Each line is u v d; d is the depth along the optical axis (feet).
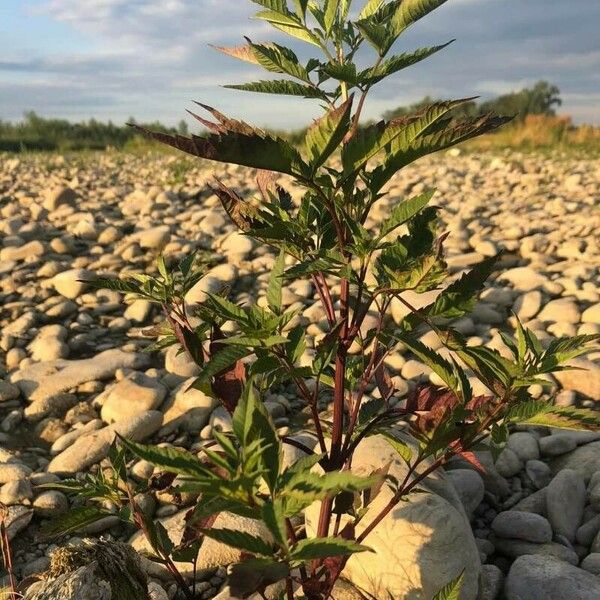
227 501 1.51
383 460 2.91
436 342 4.59
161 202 8.68
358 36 1.71
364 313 1.85
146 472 3.33
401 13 1.57
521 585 2.61
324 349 1.77
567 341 1.74
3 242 6.73
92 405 4.09
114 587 2.15
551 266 6.18
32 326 5.15
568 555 2.86
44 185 10.48
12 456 3.51
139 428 3.68
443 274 1.61
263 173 2.19
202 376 1.62
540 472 3.43
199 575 2.76
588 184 10.19
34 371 4.38
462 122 1.59
